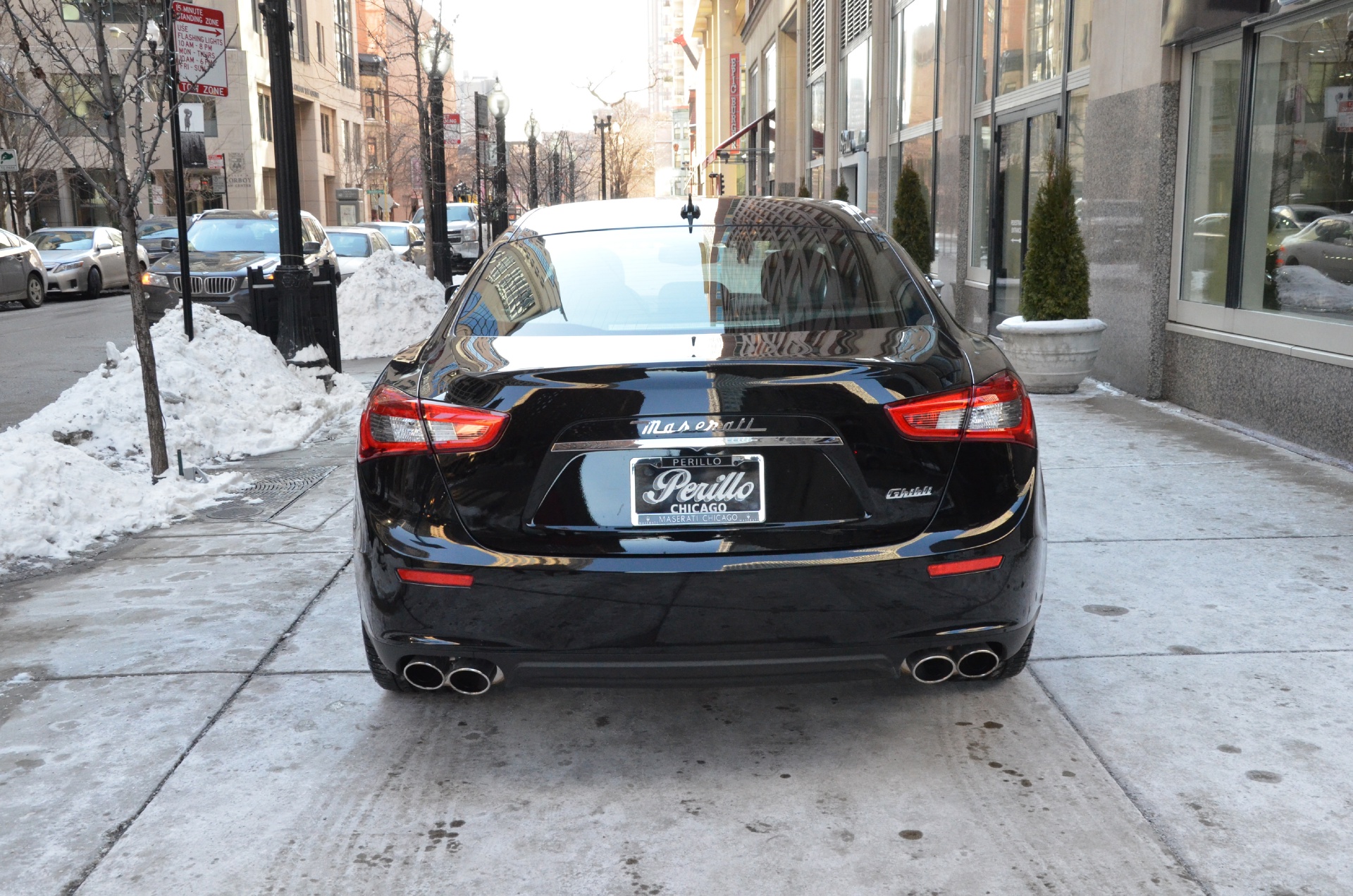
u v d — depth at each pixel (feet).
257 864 9.22
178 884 8.95
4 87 108.17
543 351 10.29
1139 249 30.96
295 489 22.30
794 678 9.93
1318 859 8.95
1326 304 23.25
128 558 17.81
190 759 11.07
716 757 11.00
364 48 253.24
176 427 25.23
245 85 163.32
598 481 9.48
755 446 9.43
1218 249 27.99
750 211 13.70
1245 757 10.65
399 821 9.88
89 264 84.89
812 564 9.39
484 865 9.16
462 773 10.74
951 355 10.27
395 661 10.18
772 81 124.26
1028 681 12.46
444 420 9.70
